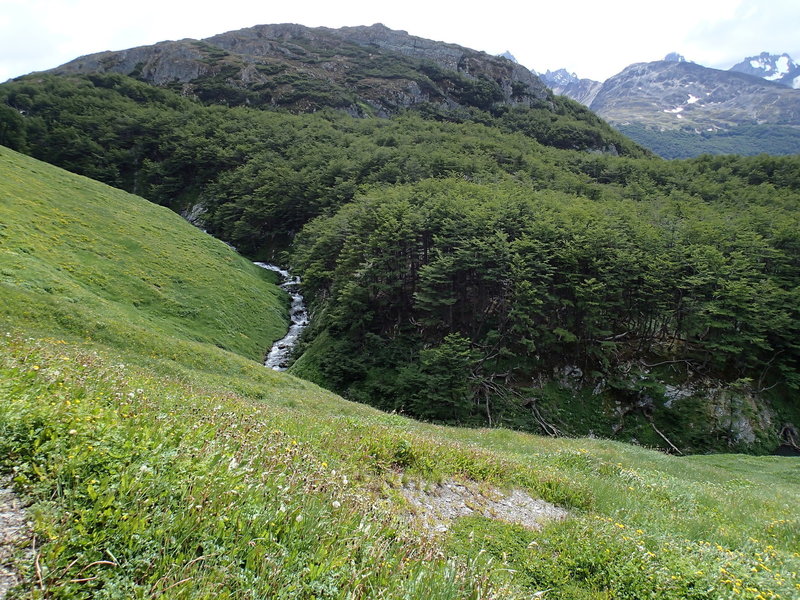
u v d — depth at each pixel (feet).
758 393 163.02
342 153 391.24
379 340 184.85
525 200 219.41
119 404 22.31
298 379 110.11
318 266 224.74
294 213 334.85
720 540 34.40
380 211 211.00
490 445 68.49
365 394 167.02
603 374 169.37
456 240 185.88
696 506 47.44
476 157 377.09
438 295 178.09
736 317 159.63
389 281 197.26
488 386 167.43
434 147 406.41
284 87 637.30
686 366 171.22
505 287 179.01
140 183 427.74
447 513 28.37
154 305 154.10
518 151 438.81
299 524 15.21
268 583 12.15
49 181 193.16
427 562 17.21
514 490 36.27
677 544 28.55
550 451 67.41
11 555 11.05
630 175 423.23
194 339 148.66
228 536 13.28
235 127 467.52
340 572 13.83
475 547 24.06
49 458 14.24
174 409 28.04
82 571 10.87
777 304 165.37
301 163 377.71
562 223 196.24
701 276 171.53
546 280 172.24
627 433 157.69
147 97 562.66
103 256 160.45
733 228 214.48
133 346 86.48
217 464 16.65
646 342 181.37
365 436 35.01
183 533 12.73
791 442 154.30
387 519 20.04
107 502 12.67
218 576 11.64
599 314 169.07
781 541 39.96
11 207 151.53
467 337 180.55
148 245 188.44
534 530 28.53
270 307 214.90
